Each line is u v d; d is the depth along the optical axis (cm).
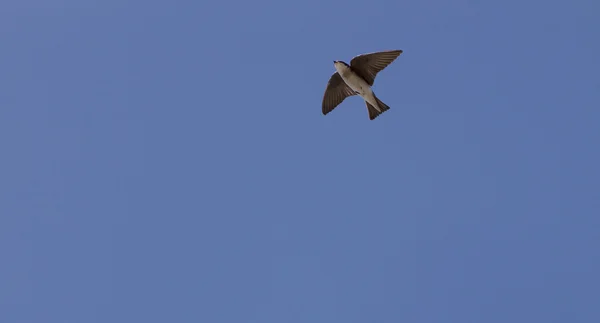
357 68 1780
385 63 1756
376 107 1789
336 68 1784
